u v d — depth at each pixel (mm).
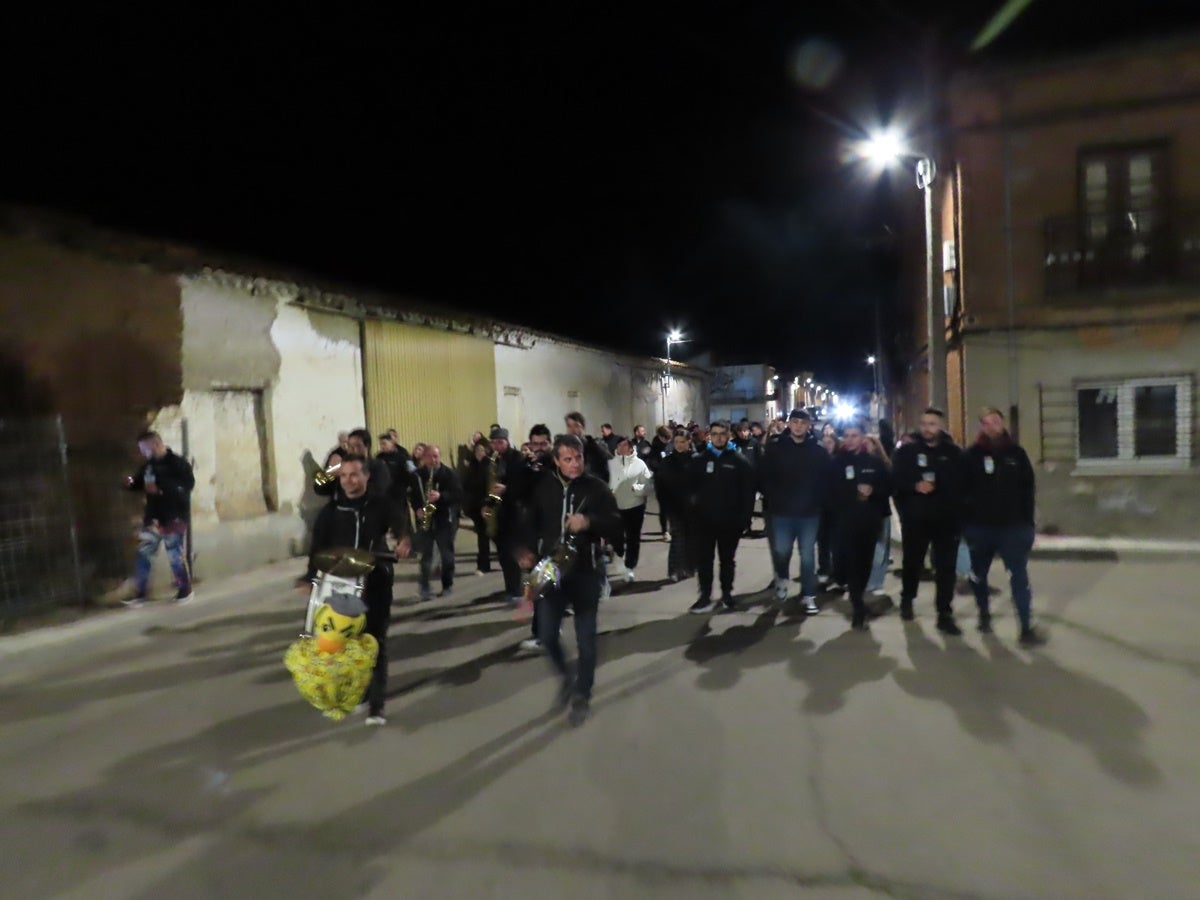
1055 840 3648
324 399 11766
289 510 10961
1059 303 11789
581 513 5262
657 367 29766
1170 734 4727
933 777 4266
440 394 14719
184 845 3799
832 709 5230
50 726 5332
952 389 14008
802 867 3484
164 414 9141
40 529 7680
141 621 7645
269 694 5844
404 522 5316
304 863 3617
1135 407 11602
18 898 3404
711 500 7855
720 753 4621
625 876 3445
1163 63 11359
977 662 6109
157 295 9109
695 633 7141
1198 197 11258
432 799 4168
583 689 5145
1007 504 6555
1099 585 8727
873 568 8523
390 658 6613
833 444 11461
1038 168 11914
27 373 7785
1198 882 3318
